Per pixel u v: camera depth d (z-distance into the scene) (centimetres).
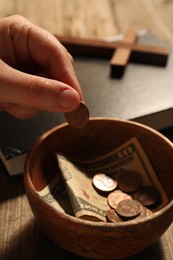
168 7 83
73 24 73
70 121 41
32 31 44
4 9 79
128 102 49
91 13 78
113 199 40
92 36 68
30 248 39
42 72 47
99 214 39
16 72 39
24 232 41
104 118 42
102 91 51
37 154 40
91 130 43
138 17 77
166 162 41
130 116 47
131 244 35
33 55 45
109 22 74
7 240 40
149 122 48
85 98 50
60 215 34
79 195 39
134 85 52
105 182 42
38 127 47
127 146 43
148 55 57
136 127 42
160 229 35
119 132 43
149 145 42
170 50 60
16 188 44
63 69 44
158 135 41
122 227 34
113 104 49
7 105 45
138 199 40
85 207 38
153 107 49
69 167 41
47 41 44
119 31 70
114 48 58
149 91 51
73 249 36
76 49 59
